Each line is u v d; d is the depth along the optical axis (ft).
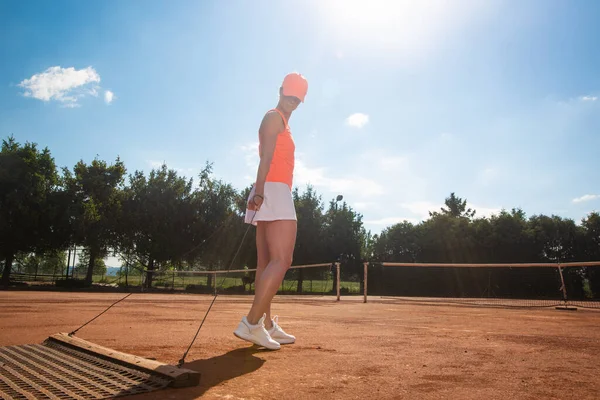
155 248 95.81
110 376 6.66
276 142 9.71
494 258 107.14
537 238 104.27
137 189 102.42
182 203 102.78
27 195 88.94
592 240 101.86
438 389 6.33
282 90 10.39
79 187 96.84
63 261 114.83
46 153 94.12
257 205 9.32
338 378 6.91
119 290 85.05
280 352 9.30
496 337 12.53
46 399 5.44
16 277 104.88
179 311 22.72
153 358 8.33
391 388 6.34
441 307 35.09
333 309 28.19
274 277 9.25
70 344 8.84
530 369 7.84
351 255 116.98
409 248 115.96
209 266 106.11
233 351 9.32
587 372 7.63
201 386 6.22
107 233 95.40
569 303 55.36
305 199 117.70
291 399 5.68
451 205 181.88
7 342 10.15
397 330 14.28
